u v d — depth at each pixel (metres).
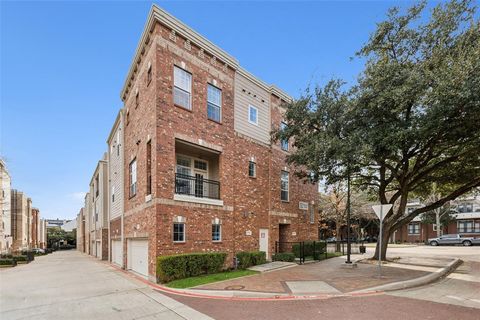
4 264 24.89
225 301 9.35
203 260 13.88
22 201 54.31
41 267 23.38
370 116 13.29
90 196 43.81
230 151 17.14
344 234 48.16
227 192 16.66
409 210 48.41
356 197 33.81
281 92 21.81
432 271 13.39
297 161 16.81
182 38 15.32
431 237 46.59
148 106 14.98
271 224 19.62
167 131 14.05
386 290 10.23
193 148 15.87
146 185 14.87
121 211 20.30
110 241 25.27
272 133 18.72
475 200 42.88
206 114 16.02
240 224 17.39
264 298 9.56
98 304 9.44
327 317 7.49
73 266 22.95
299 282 11.55
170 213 13.68
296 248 19.91
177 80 14.88
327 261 18.58
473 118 11.48
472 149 14.22
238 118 18.22
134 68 17.92
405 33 13.66
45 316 8.27
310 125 16.34
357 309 8.07
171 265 12.62
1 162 33.91
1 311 8.94
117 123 23.34
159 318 7.80
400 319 7.21
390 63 12.80
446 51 12.02
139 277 14.91
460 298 9.14
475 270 14.91
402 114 13.00
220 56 17.06
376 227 49.28
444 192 22.83
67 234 104.69
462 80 10.02
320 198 35.12
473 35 11.74
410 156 15.05
